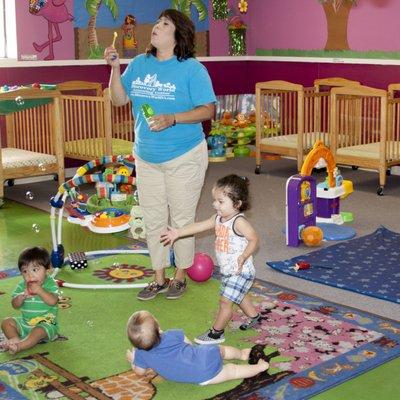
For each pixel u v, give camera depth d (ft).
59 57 25.27
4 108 20.70
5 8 24.31
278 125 28.43
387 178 24.84
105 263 15.42
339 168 26.68
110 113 22.20
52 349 11.01
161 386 9.79
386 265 14.98
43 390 9.70
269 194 22.20
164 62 12.25
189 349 9.74
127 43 26.86
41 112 23.91
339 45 26.99
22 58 24.38
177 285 13.16
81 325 11.94
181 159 12.36
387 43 25.48
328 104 26.94
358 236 17.37
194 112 11.96
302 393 9.52
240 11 29.94
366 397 9.43
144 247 16.70
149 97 12.38
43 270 11.05
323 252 15.99
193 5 28.55
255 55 30.19
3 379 10.03
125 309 12.66
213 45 29.53
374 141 25.81
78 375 10.14
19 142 24.36
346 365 10.34
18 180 24.20
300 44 28.37
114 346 11.10
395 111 24.41
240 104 30.40
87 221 17.85
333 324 11.88
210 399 9.41
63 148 22.49
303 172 17.06
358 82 25.59
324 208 18.15
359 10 26.14
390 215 19.51
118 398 9.47
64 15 25.14
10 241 17.19
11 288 13.83
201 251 16.29
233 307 12.66
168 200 12.76
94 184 24.11
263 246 16.60
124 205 18.88
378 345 11.03
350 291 13.51
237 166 27.17
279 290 13.57
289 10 28.53
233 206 10.86
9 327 11.12
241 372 9.90
